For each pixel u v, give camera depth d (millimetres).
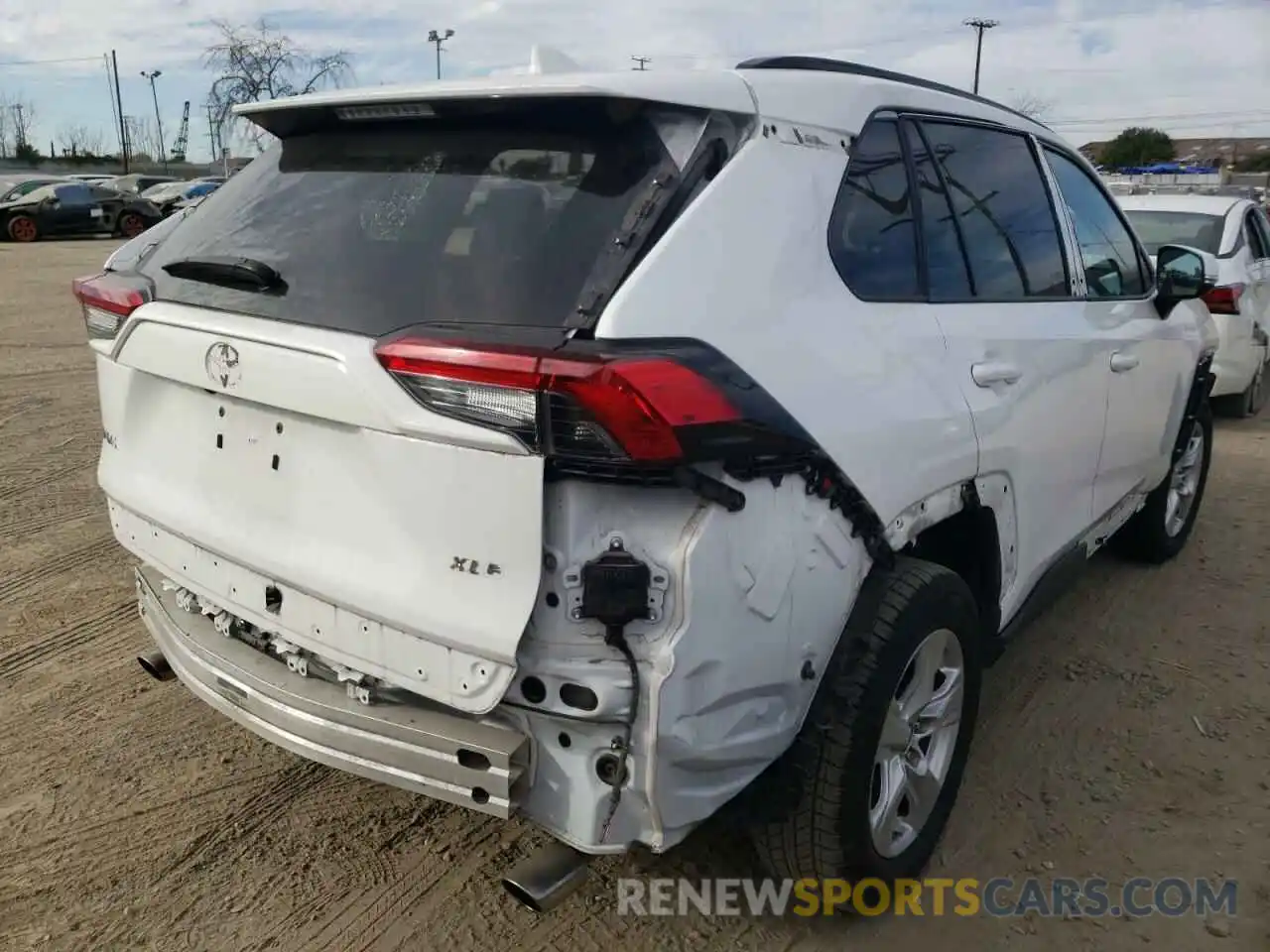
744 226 2211
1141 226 8352
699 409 1921
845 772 2398
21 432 7129
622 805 2051
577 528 1970
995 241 3201
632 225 2078
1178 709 3793
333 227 2402
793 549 2184
